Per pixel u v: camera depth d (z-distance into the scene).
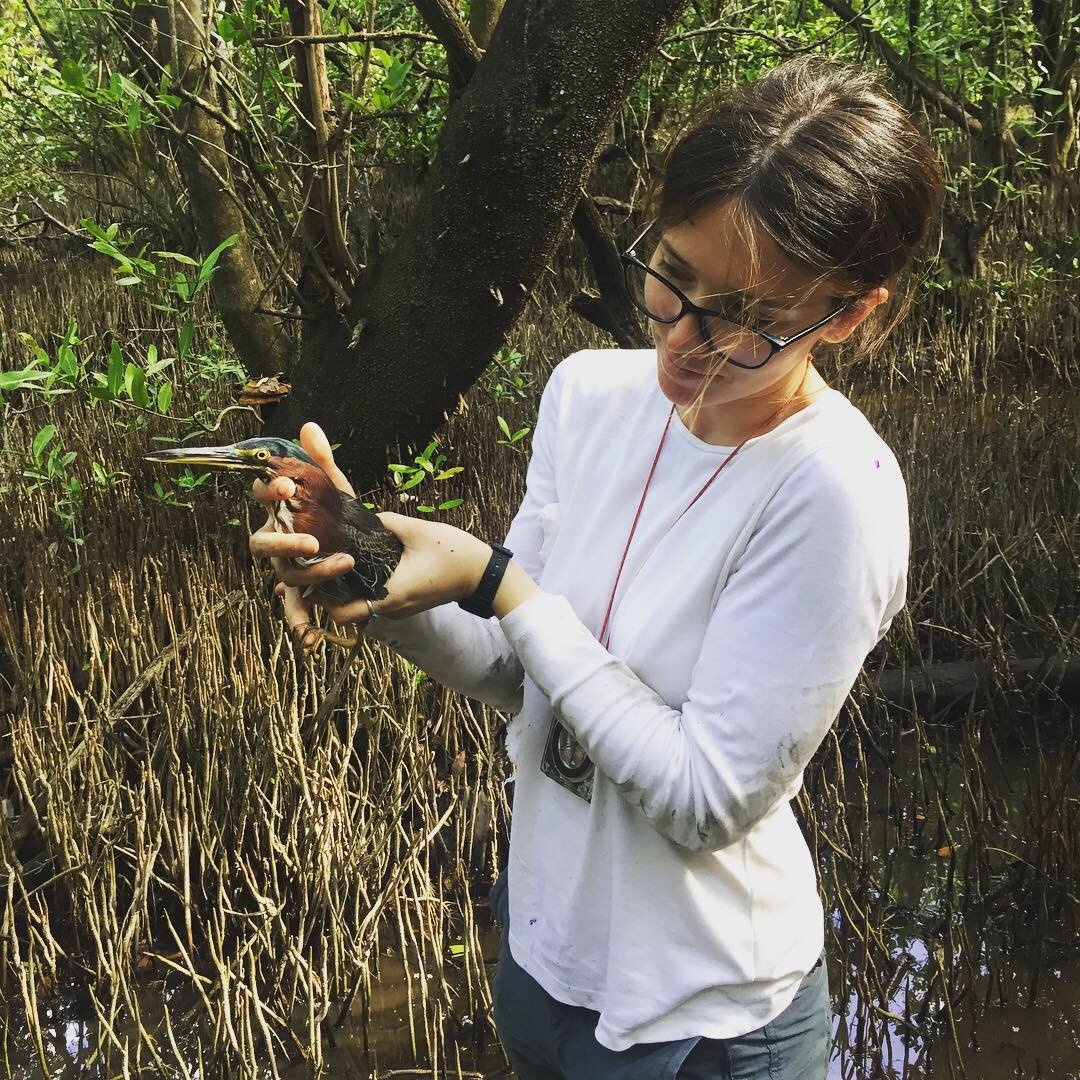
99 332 5.53
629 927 1.01
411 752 2.45
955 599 3.21
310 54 2.81
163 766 2.53
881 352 5.38
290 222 3.10
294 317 3.04
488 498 3.47
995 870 2.51
